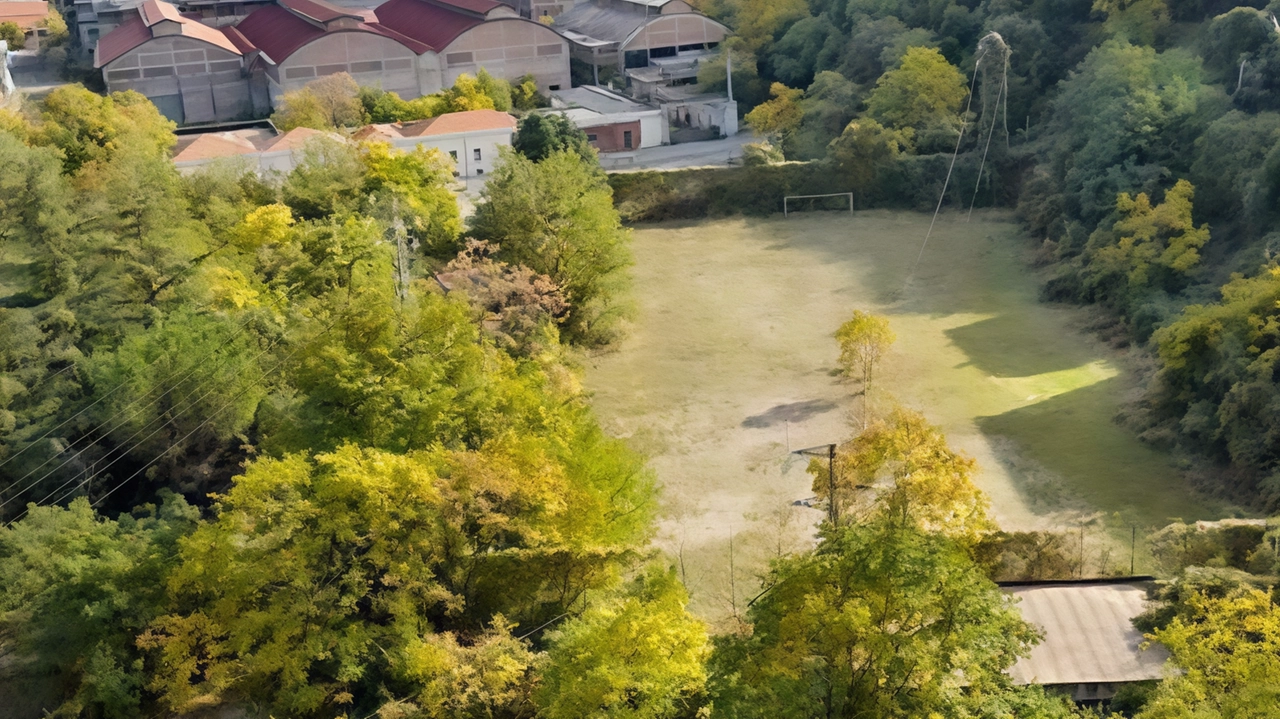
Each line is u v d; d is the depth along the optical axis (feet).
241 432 175.83
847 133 318.86
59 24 516.73
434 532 123.95
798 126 355.36
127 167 224.33
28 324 187.52
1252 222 233.14
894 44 352.28
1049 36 340.18
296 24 434.30
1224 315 186.19
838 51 382.01
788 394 208.54
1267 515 161.27
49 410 181.16
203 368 175.94
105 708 127.85
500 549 130.52
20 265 206.28
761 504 172.04
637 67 434.71
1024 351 223.10
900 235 295.89
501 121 326.44
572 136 314.96
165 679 123.13
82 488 173.06
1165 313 215.51
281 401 163.22
